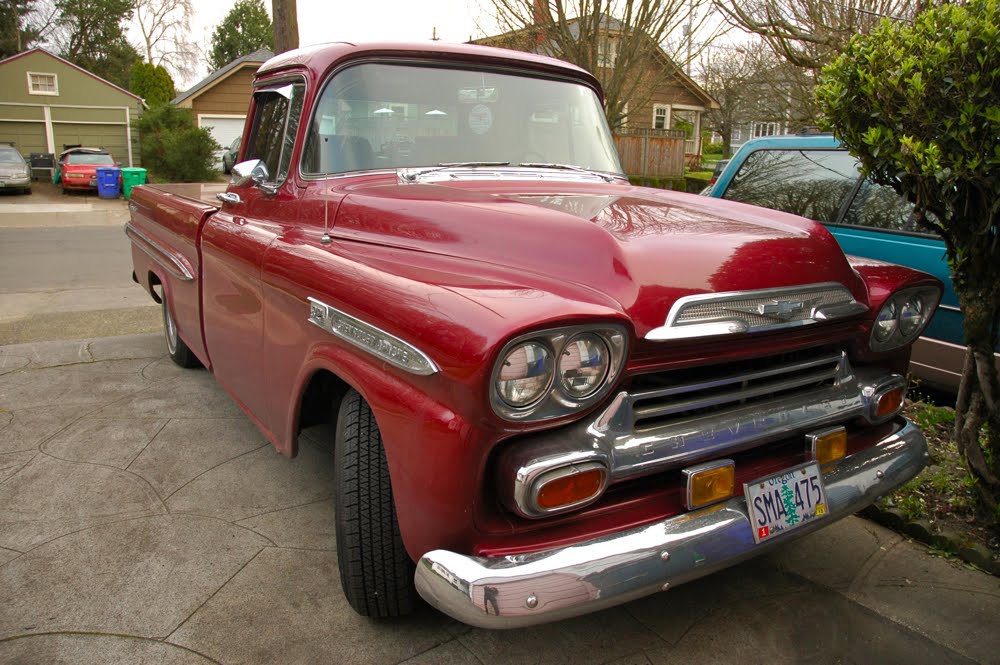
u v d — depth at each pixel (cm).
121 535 295
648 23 881
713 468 201
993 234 270
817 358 235
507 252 219
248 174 306
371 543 225
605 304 192
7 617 243
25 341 616
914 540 307
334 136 300
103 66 5153
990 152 243
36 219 1781
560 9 854
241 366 326
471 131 322
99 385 475
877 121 276
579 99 357
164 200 464
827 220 492
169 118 2781
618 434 190
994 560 283
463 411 175
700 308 200
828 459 232
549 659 231
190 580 266
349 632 240
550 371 176
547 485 177
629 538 187
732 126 2520
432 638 239
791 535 216
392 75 308
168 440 389
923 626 252
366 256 240
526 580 175
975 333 281
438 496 182
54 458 365
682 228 233
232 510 318
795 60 705
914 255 435
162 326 668
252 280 299
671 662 230
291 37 885
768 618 254
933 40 255
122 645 231
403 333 190
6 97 3000
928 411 409
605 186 312
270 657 228
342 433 227
